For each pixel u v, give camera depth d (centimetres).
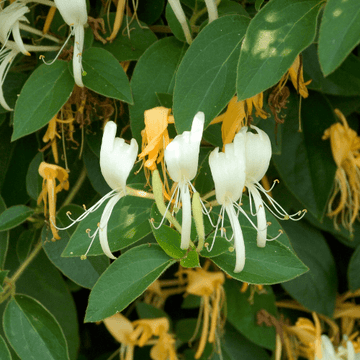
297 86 53
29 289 59
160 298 62
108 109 55
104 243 48
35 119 51
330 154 58
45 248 54
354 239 62
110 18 54
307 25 48
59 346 54
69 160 59
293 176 58
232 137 50
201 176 52
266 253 49
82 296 66
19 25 53
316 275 61
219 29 50
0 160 59
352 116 62
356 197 59
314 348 59
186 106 49
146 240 55
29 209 55
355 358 60
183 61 49
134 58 54
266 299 60
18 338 53
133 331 58
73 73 52
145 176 52
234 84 49
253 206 52
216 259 49
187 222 47
